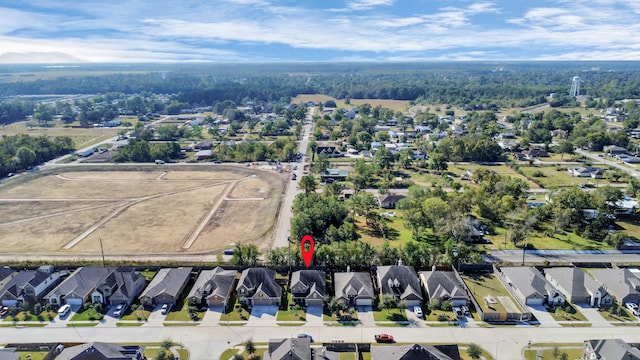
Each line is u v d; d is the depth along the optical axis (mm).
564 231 130250
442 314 89375
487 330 84562
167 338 82000
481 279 103000
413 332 83938
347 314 89375
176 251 118812
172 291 93500
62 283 94875
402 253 106812
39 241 125438
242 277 96938
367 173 186125
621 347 72688
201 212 148375
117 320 87438
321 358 74062
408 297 91875
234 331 84188
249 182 183750
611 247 119375
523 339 81938
